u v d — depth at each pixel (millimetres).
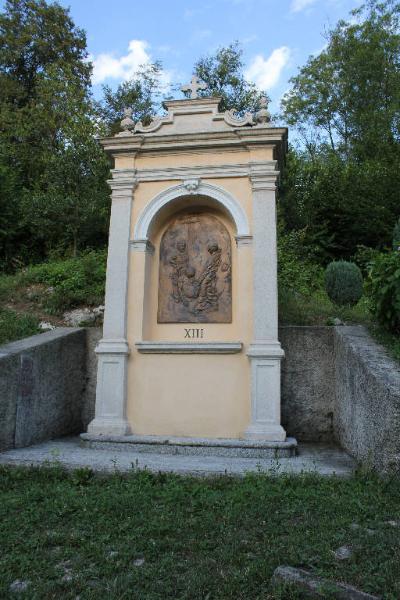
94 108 22734
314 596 3316
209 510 5020
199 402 8367
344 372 8133
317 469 6484
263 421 7914
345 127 28875
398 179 20188
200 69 25328
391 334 8016
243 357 8383
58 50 26953
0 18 26203
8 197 17297
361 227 20688
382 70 27750
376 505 4980
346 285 13109
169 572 3738
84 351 10266
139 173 9266
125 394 8531
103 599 3387
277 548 4012
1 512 5016
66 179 17812
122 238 9039
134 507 5062
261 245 8547
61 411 9344
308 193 22312
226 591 3441
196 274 9281
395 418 5727
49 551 4156
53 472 6332
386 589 3338
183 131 9289
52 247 17703
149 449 7734
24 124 22250
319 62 30641
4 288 13359
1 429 7582
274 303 8305
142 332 8758
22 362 8148
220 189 8961
